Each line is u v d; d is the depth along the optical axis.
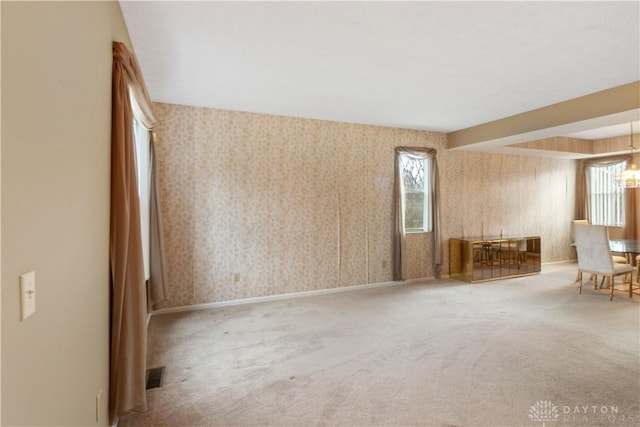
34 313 0.95
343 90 3.56
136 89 2.25
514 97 3.79
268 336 3.25
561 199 7.27
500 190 6.41
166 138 3.96
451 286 5.20
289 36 2.44
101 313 1.66
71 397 1.25
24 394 0.89
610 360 2.71
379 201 5.21
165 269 3.71
